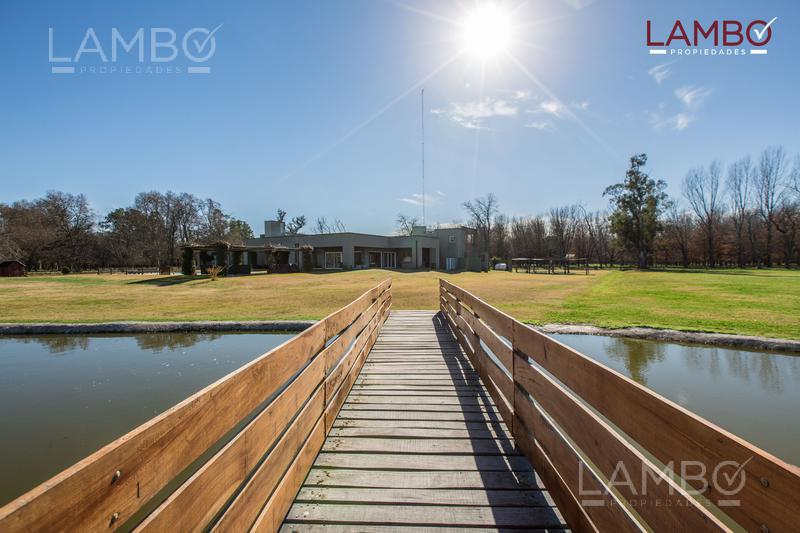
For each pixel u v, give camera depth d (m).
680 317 10.27
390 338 6.71
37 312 12.69
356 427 3.09
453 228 41.38
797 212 38.09
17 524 0.65
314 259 34.78
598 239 59.56
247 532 1.55
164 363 7.33
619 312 11.27
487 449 2.70
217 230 48.47
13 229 37.84
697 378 5.91
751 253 42.53
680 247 46.28
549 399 2.11
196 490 1.20
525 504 2.11
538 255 57.91
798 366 6.44
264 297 16.08
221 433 1.36
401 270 33.88
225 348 8.38
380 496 2.18
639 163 39.34
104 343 9.04
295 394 2.20
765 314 10.51
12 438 4.47
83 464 0.80
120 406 5.36
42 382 6.32
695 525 1.00
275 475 1.88
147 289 19.59
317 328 2.71
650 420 1.21
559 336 8.58
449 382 4.24
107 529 0.85
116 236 47.22
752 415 4.59
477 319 4.48
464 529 1.93
